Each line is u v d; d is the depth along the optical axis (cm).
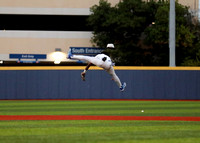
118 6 12112
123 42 12294
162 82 9062
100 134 3281
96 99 9056
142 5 11912
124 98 9100
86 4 13075
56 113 5575
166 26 11500
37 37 13138
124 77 9088
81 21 13462
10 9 13062
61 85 9169
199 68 9019
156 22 11700
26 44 13138
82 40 13062
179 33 11462
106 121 4441
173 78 9050
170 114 5484
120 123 4212
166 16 11431
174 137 3119
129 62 12125
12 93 9231
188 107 6869
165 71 9044
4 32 13100
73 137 3098
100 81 9112
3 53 13138
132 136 3155
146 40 12000
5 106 7038
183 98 9044
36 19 13412
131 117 4944
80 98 9150
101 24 12106
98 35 12238
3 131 3503
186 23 12050
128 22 11656
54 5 13062
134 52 12262
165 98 9069
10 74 9238
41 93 9194
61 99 9106
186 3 12900
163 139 3003
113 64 3906
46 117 4938
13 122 4334
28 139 3006
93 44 12762
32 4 13075
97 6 12206
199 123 4331
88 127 3806
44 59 13150
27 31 13125
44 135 3225
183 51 12012
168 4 11969
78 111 5934
